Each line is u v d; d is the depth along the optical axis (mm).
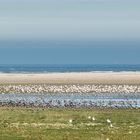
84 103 83688
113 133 47062
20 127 51719
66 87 121812
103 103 84188
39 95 104625
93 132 47906
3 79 158625
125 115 63906
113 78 161125
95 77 167375
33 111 68438
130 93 109875
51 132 47938
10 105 80188
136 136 45125
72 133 47156
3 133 46938
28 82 144375
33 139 43594
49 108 75062
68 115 63000
